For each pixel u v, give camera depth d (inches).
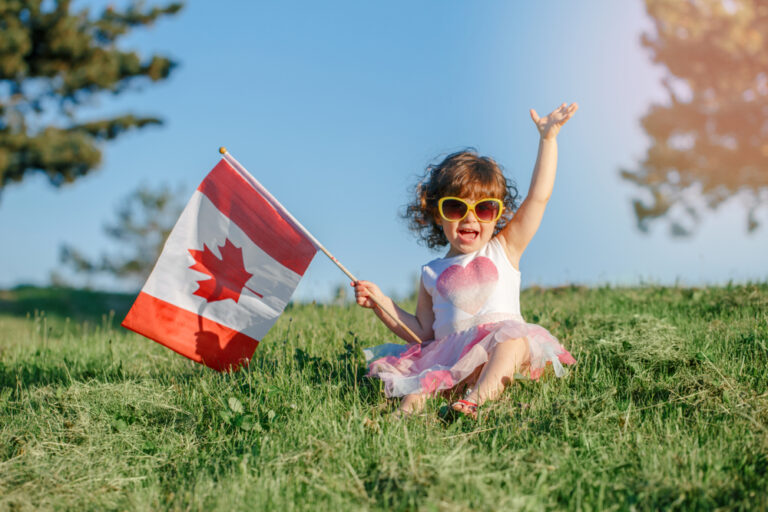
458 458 112.5
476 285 166.1
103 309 642.8
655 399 148.0
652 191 1093.1
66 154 706.8
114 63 733.3
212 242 173.6
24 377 206.1
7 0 685.9
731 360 166.9
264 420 140.7
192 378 180.4
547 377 161.2
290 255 174.4
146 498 112.3
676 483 106.7
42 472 120.5
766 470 111.7
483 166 173.5
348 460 117.7
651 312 243.3
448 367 156.2
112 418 144.3
